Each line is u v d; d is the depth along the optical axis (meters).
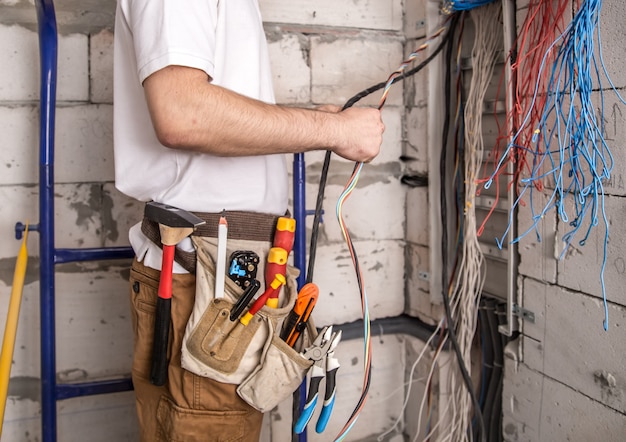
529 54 1.42
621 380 1.30
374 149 1.17
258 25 1.20
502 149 1.65
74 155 1.76
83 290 1.81
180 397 1.15
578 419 1.42
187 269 1.15
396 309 2.12
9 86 1.69
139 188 1.20
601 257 1.33
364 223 2.06
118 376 1.86
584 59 1.26
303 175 1.60
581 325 1.39
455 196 1.81
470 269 1.65
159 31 0.98
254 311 1.11
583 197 1.33
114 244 1.82
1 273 1.73
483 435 1.64
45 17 1.49
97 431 1.85
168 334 1.14
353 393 2.08
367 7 1.99
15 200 1.72
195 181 1.13
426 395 1.89
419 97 1.97
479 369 1.81
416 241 2.05
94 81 1.75
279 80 1.91
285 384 1.15
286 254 1.18
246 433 1.21
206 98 0.97
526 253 1.54
